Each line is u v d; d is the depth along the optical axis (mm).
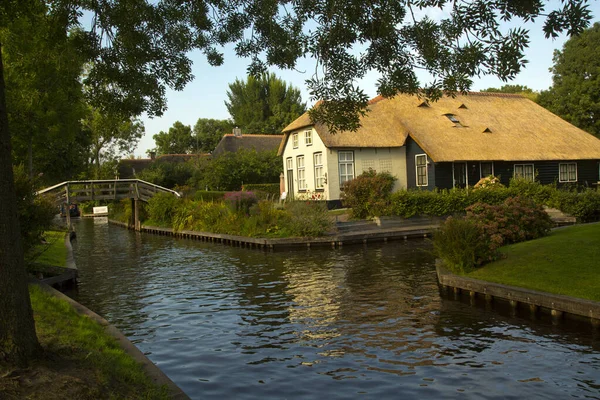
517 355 7211
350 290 11852
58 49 9539
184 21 9156
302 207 22297
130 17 8555
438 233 12336
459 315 9406
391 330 8609
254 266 16188
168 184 46125
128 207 37344
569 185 30828
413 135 27875
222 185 40094
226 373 6891
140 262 18266
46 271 13500
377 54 8055
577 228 14633
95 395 4492
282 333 8672
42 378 4512
